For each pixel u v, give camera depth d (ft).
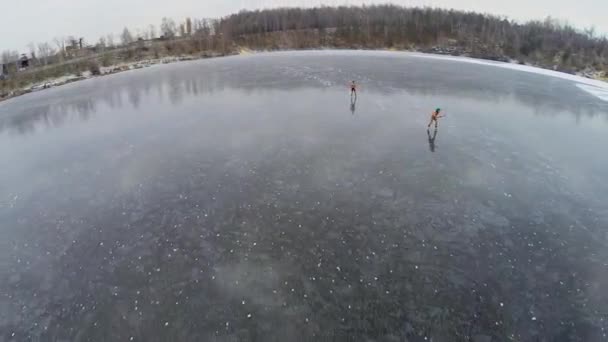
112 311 36.73
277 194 55.26
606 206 50.88
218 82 132.87
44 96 133.39
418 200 52.70
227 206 52.80
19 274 42.70
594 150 68.39
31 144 84.02
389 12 273.54
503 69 150.82
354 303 36.40
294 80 129.90
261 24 254.27
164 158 69.41
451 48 195.62
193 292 38.32
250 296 37.52
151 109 103.81
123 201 55.88
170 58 194.39
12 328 35.70
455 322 34.22
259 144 73.15
